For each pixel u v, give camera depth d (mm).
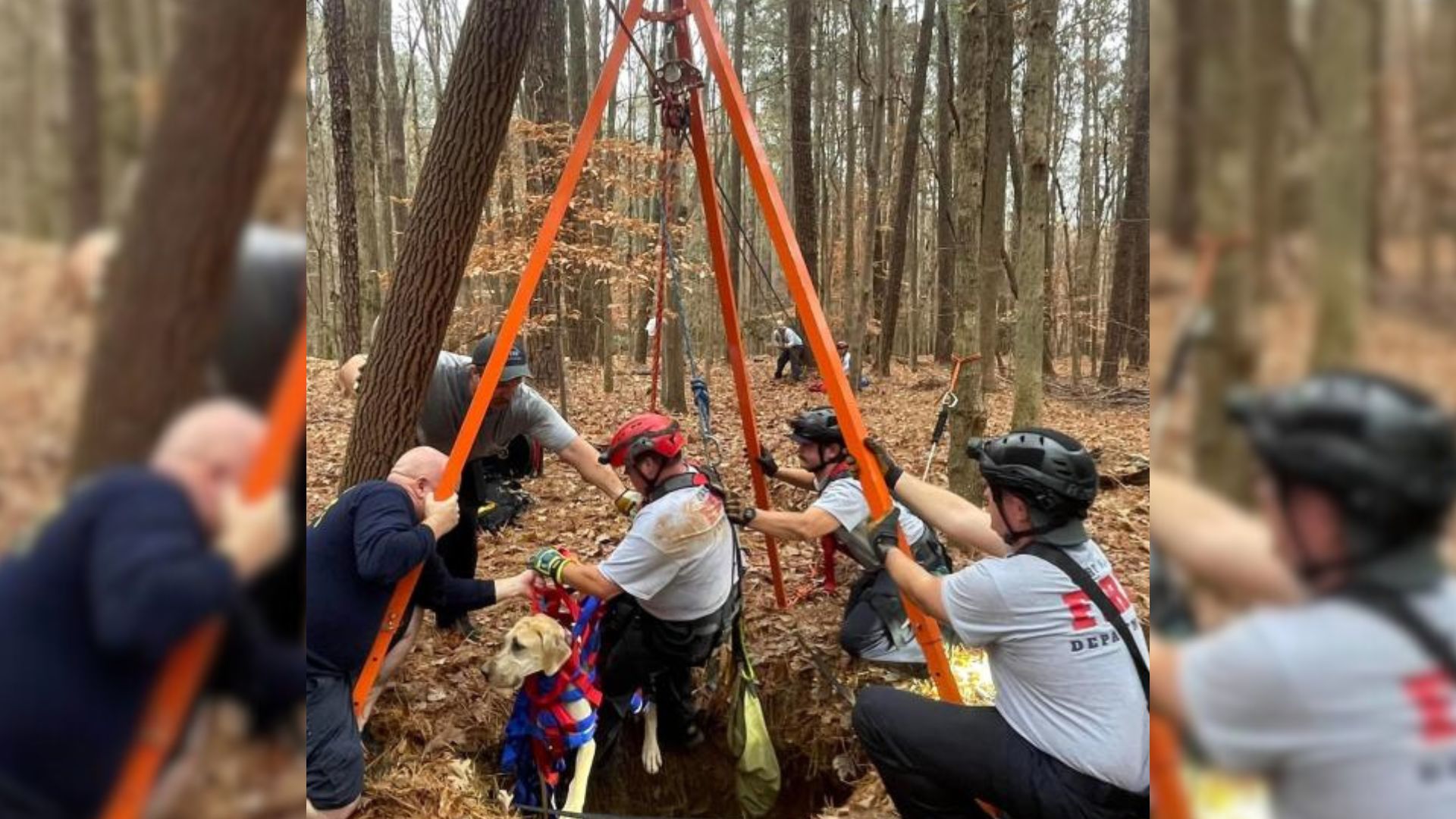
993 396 10766
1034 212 4758
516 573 4363
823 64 17406
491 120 3158
